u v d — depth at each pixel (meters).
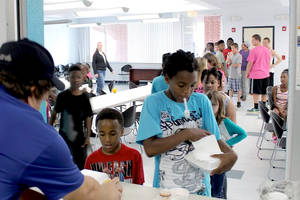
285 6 10.18
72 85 3.51
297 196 1.40
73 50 15.23
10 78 0.96
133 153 2.08
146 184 3.82
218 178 2.35
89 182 1.08
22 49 0.97
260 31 12.05
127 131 4.84
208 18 12.73
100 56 10.54
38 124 0.96
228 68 9.38
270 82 10.14
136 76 11.44
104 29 14.87
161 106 1.62
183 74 1.49
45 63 0.99
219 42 8.88
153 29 13.98
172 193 1.47
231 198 3.51
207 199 1.52
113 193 1.15
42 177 0.96
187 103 1.64
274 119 4.08
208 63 4.09
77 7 8.92
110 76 15.01
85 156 3.64
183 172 1.61
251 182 3.94
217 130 1.69
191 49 13.25
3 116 0.93
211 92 2.39
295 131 2.45
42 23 2.20
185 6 10.54
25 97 0.99
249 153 5.00
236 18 12.11
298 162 2.47
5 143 0.91
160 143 1.54
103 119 2.03
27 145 0.93
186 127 1.63
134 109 4.77
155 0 9.45
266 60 8.17
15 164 0.91
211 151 1.54
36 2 2.14
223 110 2.35
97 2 9.19
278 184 1.44
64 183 0.99
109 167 2.05
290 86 2.44
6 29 1.99
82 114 3.55
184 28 13.20
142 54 14.37
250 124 6.82
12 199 0.94
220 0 8.84
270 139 5.71
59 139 0.99
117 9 8.53
